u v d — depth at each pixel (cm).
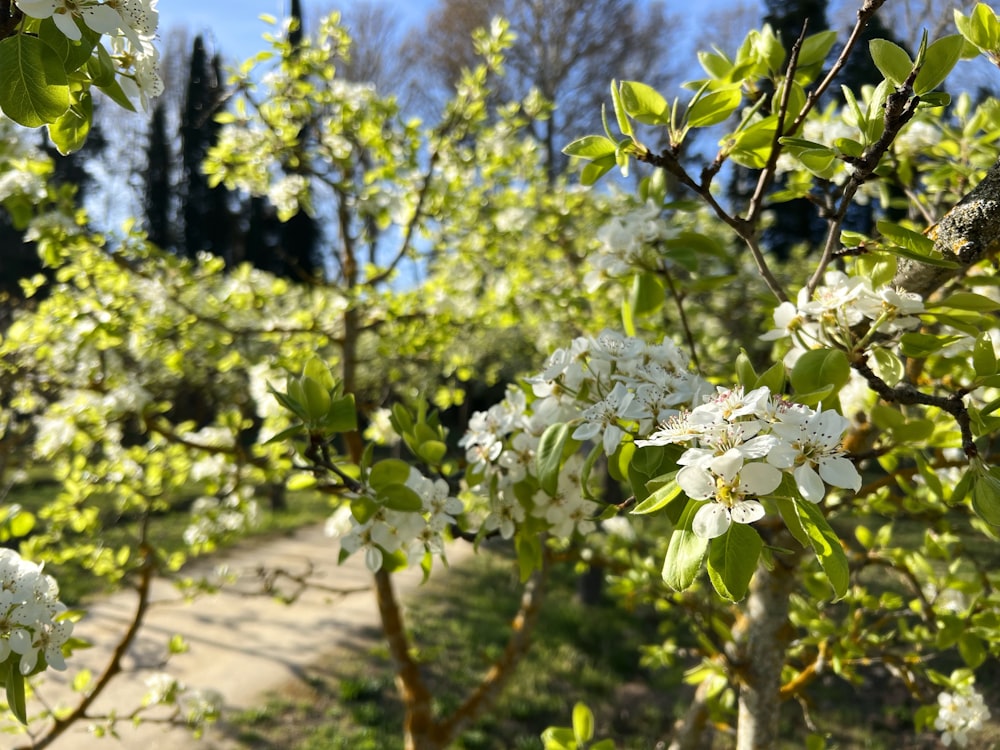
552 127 1617
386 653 472
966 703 258
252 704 670
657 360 146
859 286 139
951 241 130
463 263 583
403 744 622
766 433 98
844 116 220
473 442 172
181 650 405
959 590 251
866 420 193
